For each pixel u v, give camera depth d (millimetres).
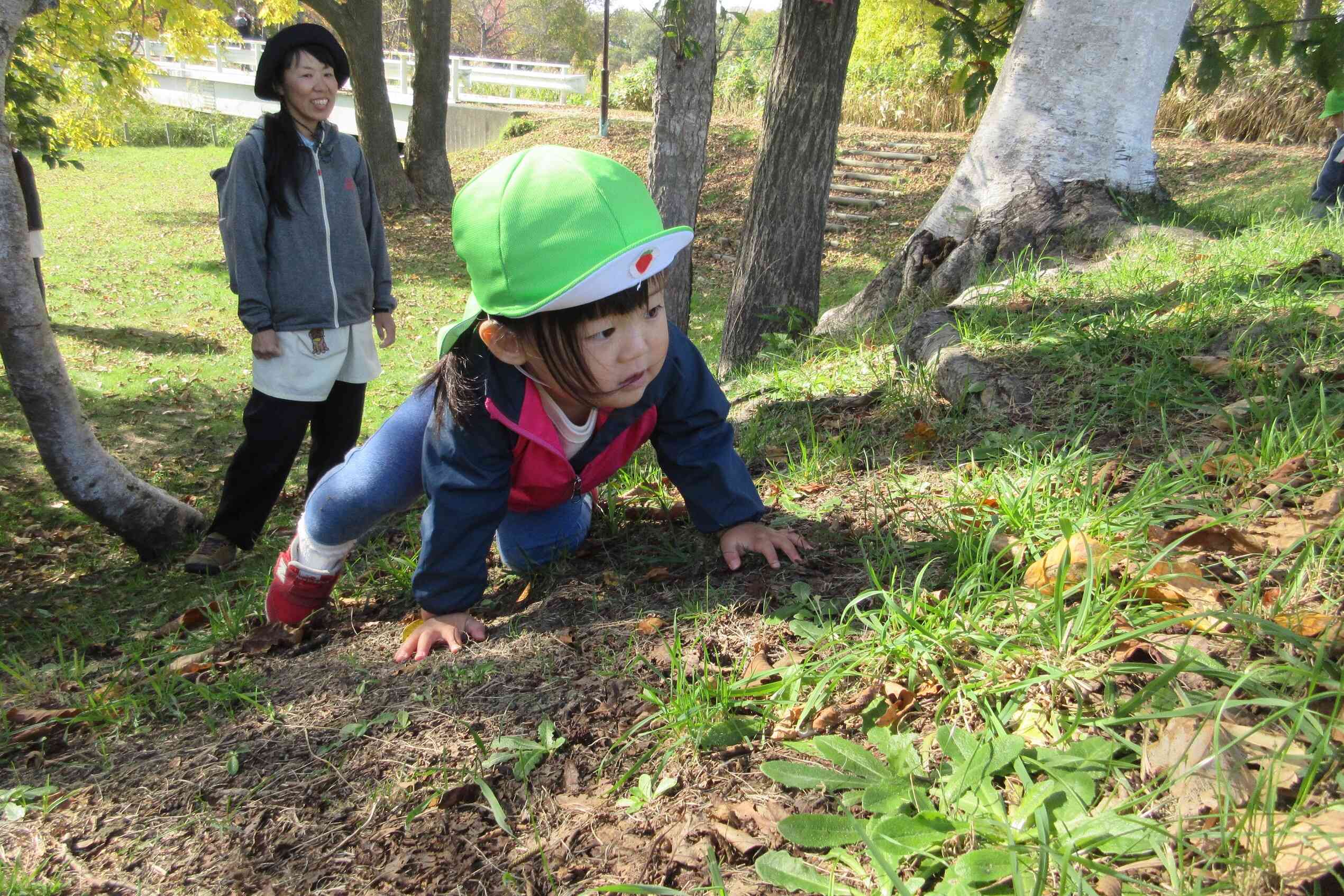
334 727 2191
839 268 13984
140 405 8562
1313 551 1955
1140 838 1401
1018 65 5777
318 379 4301
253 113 34688
